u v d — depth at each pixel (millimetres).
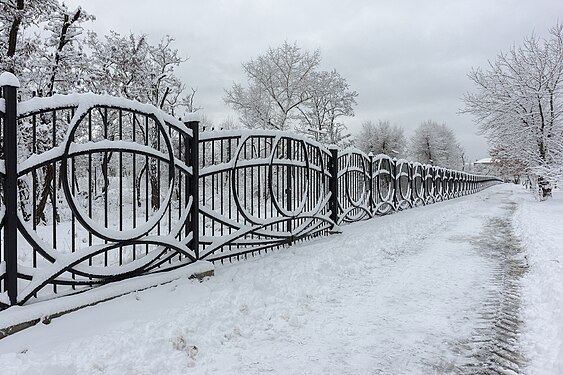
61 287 4449
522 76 22188
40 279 3789
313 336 3830
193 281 5105
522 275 5957
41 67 13977
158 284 4711
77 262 4074
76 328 3578
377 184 14414
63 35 14914
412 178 18734
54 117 4023
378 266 6613
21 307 3578
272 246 7191
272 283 5242
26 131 9914
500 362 3279
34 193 3842
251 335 3842
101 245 4336
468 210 17203
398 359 3359
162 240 4969
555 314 4086
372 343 3668
